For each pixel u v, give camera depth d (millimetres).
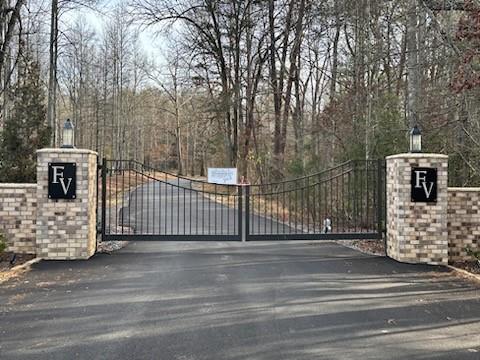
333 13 17891
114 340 4836
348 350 4586
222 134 28328
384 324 5410
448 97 12211
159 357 4395
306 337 4945
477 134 10727
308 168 16953
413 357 4430
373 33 15844
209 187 35094
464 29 8078
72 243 9141
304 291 6891
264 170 23656
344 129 15570
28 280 7469
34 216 9312
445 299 6551
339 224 13539
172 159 61562
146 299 6387
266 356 4422
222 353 4496
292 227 15273
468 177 11930
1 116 16234
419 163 9352
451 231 9578
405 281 7676
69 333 5039
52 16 19844
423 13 13031
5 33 16594
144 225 15500
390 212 9781
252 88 25922
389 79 16312
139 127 56344
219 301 6309
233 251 10383
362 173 12047
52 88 19984
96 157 9930
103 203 9891
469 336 5023
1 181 12211
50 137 13227
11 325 5289
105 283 7289
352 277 7902
